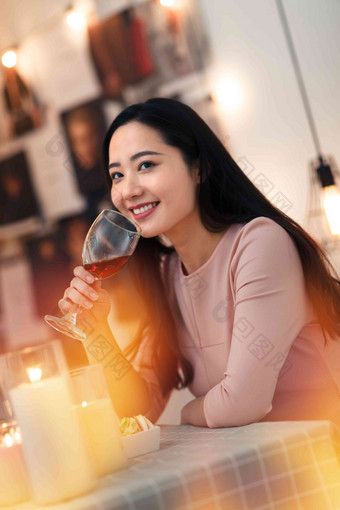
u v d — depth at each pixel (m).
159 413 1.50
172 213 1.33
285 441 0.85
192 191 1.37
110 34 3.26
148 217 1.34
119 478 0.83
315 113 2.84
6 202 3.72
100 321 1.35
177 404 2.48
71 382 0.89
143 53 3.17
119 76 3.25
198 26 3.05
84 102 3.38
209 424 1.13
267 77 2.93
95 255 1.19
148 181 1.32
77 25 3.36
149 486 0.76
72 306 1.29
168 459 0.88
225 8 3.00
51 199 3.56
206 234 1.39
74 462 0.77
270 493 0.82
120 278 3.07
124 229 1.18
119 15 3.21
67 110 3.45
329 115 2.81
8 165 3.70
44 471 0.77
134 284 1.53
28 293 3.67
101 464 0.87
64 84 3.45
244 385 1.12
